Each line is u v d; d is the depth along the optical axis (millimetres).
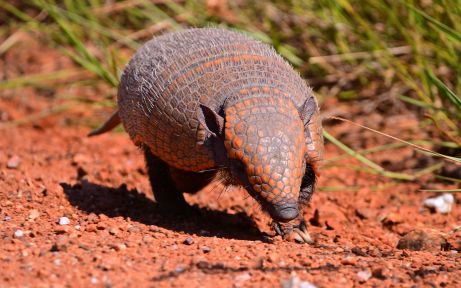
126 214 11656
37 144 16875
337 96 17812
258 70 10102
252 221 11672
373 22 16969
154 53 11180
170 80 10430
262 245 9680
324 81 18016
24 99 19953
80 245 9117
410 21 15109
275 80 10000
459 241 10562
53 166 14945
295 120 9438
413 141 14828
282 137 9227
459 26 13938
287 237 10641
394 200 13609
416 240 10602
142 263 8586
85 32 20844
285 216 8977
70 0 19719
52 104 19672
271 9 18453
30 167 14516
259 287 7812
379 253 9750
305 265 8734
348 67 18141
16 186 12281
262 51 10672
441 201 12852
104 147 16734
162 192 11805
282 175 9078
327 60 17391
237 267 8531
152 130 10617
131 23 20859
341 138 16797
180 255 9000
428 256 9688
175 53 10797
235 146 9289
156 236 10031
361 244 10891
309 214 12430
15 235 9656
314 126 9914
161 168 11672
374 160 15742
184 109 10109
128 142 17234
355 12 16500
